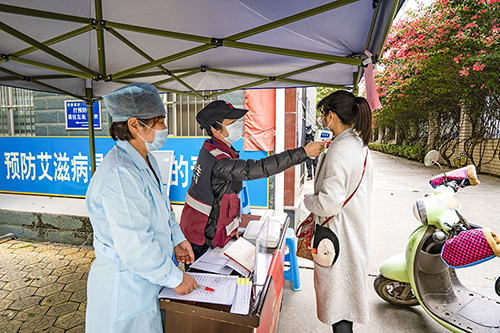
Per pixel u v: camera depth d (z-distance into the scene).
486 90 9.81
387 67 11.72
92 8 1.87
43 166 5.37
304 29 1.93
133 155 1.29
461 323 2.04
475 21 8.07
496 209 5.70
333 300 1.76
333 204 1.65
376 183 8.96
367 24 1.81
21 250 4.13
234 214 1.91
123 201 1.14
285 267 3.31
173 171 4.82
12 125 5.62
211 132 1.93
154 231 1.29
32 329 2.47
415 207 2.17
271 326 1.47
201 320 1.25
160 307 1.28
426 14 9.27
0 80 2.83
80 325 2.54
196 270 1.56
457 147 12.53
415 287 2.23
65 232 4.36
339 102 1.75
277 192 4.32
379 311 2.62
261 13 1.76
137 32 1.95
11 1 1.67
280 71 3.07
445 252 1.84
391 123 21.14
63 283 3.24
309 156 1.74
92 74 2.35
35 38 2.11
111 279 1.22
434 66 9.28
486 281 3.11
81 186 5.26
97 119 5.14
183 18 1.88
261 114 4.30
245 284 1.38
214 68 2.97
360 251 1.78
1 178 5.59
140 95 1.25
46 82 3.12
